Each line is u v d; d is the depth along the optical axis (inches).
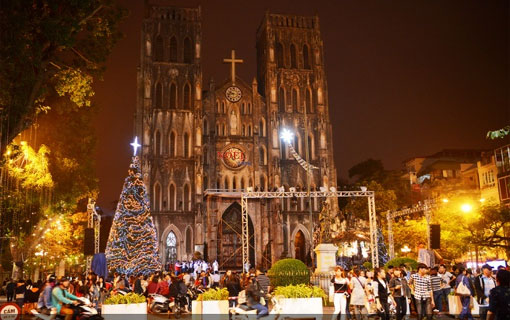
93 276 1095.0
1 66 844.0
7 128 920.9
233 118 3289.9
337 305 852.0
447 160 3806.6
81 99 1067.3
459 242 1895.9
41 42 927.7
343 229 2401.6
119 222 2106.3
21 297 1280.8
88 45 1046.4
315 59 3435.0
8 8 834.2
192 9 3341.5
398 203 3481.8
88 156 1803.6
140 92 3164.4
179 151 3132.4
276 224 3073.3
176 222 3031.5
